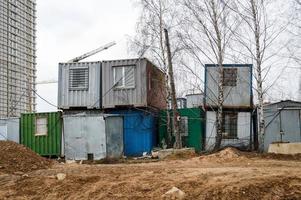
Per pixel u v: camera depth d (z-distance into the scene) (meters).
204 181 11.30
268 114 28.58
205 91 29.50
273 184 10.05
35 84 67.19
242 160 19.00
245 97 28.88
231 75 29.05
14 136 30.53
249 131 28.62
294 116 28.36
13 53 72.25
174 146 26.97
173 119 28.14
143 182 12.01
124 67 29.67
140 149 28.52
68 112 30.11
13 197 11.87
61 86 30.42
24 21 77.31
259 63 27.67
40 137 29.30
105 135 26.80
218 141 26.97
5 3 72.44
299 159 19.84
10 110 53.34
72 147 27.11
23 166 16.77
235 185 10.18
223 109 28.98
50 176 14.26
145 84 29.20
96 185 12.11
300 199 9.25
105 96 29.72
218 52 28.14
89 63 30.25
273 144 23.47
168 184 11.34
